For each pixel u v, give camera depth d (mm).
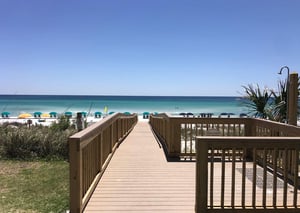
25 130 8727
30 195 4871
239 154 6609
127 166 6000
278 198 4094
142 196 4215
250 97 8000
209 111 56156
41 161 7680
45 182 5668
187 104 70062
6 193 4980
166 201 4023
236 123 6723
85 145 3727
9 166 7098
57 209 4219
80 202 3496
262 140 3406
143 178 5129
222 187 3482
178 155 6855
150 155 7176
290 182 4852
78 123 8312
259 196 4176
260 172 5508
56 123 11484
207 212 3447
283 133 5242
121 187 4617
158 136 11117
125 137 10953
